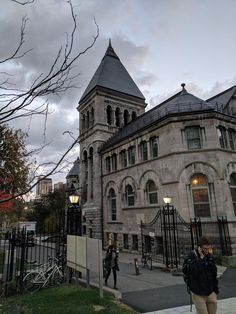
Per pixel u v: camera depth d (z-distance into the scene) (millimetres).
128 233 26688
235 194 21672
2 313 7652
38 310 7730
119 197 29016
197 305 5430
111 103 39031
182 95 26141
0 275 12992
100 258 9234
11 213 28219
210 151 21438
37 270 12906
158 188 23266
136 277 14125
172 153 22094
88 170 36969
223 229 19219
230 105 25094
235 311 7859
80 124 42188
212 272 5582
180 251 19719
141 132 26328
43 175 3820
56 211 47062
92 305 8211
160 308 8453
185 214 20469
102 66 41844
